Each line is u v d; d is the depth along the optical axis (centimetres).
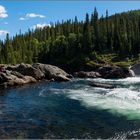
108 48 13175
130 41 12569
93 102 3753
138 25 14488
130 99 3809
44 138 2258
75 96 4409
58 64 12662
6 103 3966
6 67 7594
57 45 13638
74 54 12950
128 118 2814
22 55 12862
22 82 6625
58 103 3844
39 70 7600
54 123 2741
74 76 9062
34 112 3278
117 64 11000
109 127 2542
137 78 8388
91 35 13388
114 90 4884
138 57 11969
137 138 2206
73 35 14012
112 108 3294
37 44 14725
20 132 2438
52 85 6372
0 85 6050
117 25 13688
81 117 2958
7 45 12388
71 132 2420
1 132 2439
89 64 11438
